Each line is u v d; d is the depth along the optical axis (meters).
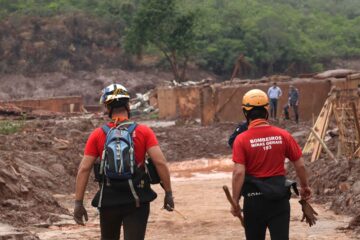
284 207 7.69
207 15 127.56
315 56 124.25
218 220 14.66
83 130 41.16
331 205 15.98
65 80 106.44
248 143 7.76
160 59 112.06
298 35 128.12
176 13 90.44
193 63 114.88
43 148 25.52
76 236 12.83
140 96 71.88
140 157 7.34
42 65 107.81
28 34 109.25
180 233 13.27
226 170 29.64
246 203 7.75
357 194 15.47
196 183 24.09
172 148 34.59
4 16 111.44
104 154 7.24
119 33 113.50
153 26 90.00
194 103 54.44
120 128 7.38
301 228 13.10
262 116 7.92
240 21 125.06
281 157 7.78
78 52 110.00
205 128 41.38
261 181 7.68
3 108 62.25
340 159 19.83
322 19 154.38
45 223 14.11
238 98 44.59
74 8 115.38
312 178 19.58
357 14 172.75
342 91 23.58
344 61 131.25
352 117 21.42
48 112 66.88
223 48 117.06
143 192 7.28
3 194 15.12
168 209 7.43
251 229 7.80
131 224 7.22
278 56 118.81
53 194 19.55
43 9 113.31
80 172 7.37
